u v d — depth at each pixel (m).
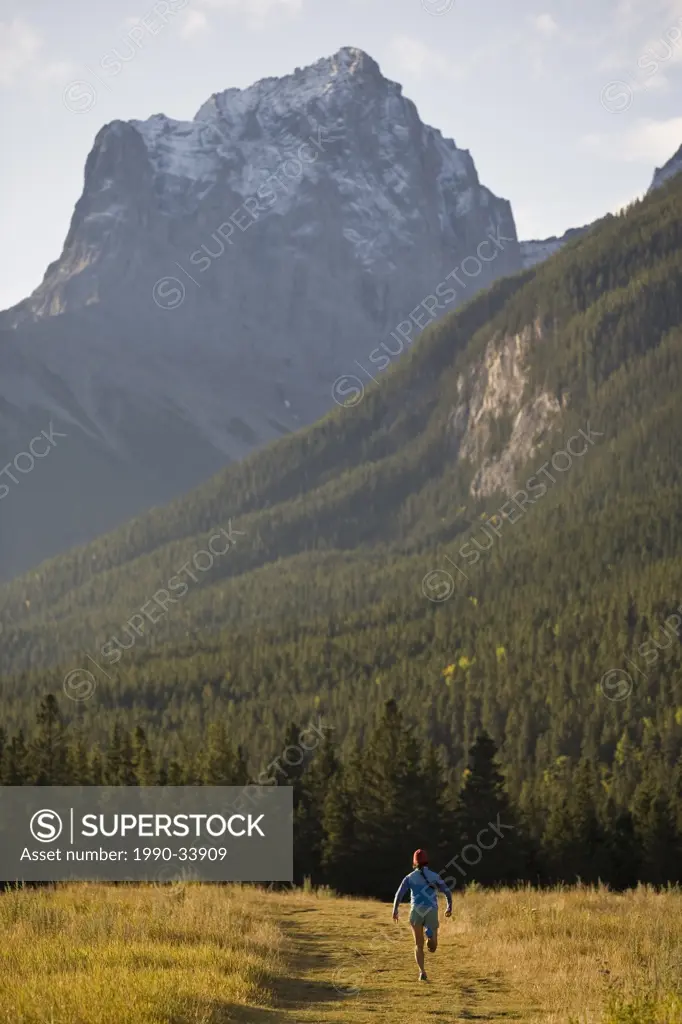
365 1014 37.47
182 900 66.94
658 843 153.50
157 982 36.97
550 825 160.38
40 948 43.34
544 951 48.22
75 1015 32.19
